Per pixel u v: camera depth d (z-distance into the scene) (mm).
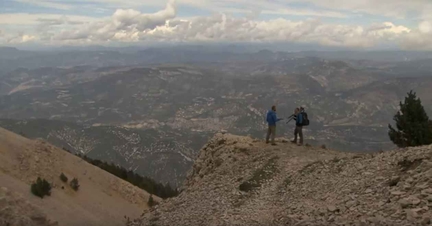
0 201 17469
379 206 12609
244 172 23828
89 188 34938
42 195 26953
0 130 35000
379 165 17359
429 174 13250
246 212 17844
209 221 17797
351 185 16234
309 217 13609
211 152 29531
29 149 34031
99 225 26219
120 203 35750
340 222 12039
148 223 21219
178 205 22984
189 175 31281
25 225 17219
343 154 23359
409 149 17938
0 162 29359
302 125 27469
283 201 18188
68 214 25922
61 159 36688
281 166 22812
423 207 11078
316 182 18797
